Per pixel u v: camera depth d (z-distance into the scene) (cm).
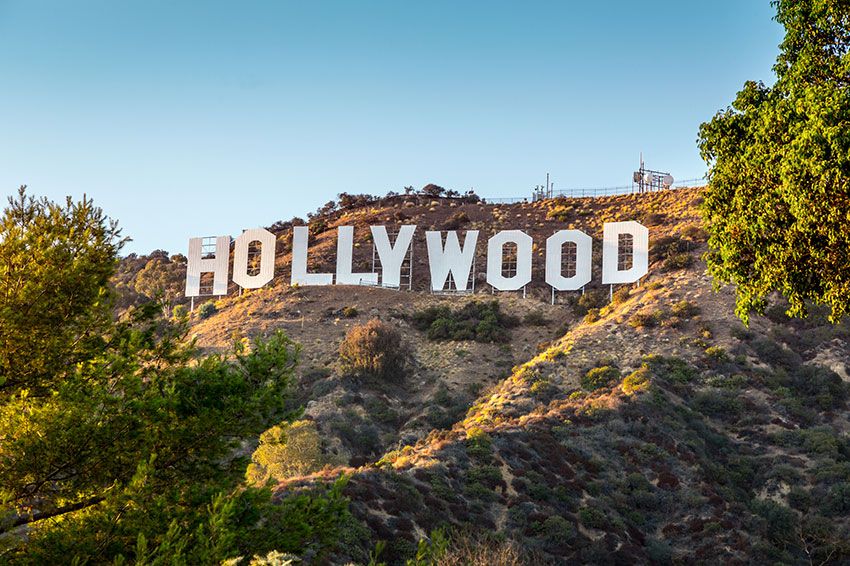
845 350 6656
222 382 1639
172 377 1631
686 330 7112
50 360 1605
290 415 1673
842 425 5841
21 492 1466
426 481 4609
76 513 1496
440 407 6762
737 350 6706
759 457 5466
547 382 6525
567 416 5684
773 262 2139
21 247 1633
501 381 7056
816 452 5425
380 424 6481
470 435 5241
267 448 5262
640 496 4881
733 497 4947
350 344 7369
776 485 5122
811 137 1936
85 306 1680
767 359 6619
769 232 2112
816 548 4553
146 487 1391
